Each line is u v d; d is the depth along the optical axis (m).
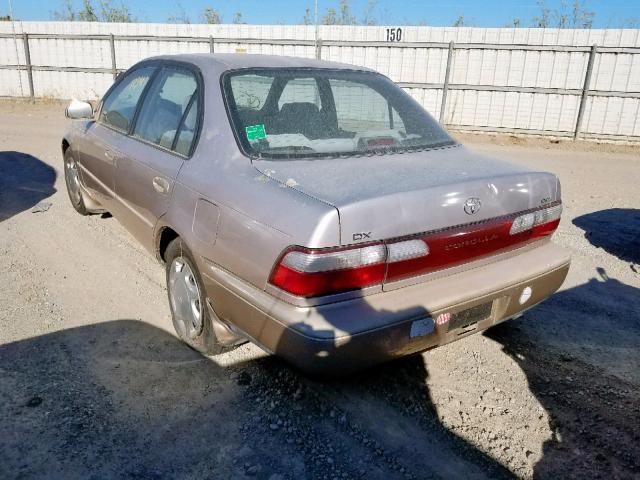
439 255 2.54
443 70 14.44
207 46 15.88
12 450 2.45
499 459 2.54
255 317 2.48
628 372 3.28
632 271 4.94
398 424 2.74
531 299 2.97
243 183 2.64
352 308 2.35
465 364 3.29
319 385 3.00
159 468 2.39
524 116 14.23
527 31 13.57
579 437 2.71
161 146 3.44
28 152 9.28
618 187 8.78
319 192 2.42
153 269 4.45
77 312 3.71
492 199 2.71
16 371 3.02
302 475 2.39
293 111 3.19
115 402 2.80
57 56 17.00
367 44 14.69
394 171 2.74
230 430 2.65
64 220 5.55
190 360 3.20
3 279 4.17
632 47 13.01
